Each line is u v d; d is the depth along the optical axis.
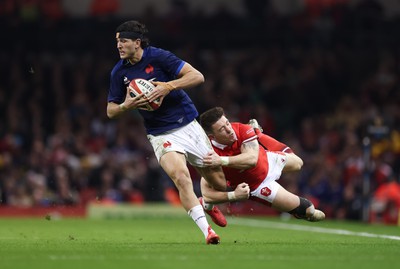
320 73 90.62
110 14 97.12
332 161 75.38
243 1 101.31
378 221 63.59
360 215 66.50
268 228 53.53
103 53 93.31
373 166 68.50
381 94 86.62
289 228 53.44
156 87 33.69
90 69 91.25
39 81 89.69
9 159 74.19
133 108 34.00
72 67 92.06
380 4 96.00
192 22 95.88
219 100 86.69
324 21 94.88
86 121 84.00
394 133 75.50
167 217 71.00
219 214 37.34
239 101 87.75
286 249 31.77
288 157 38.19
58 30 95.62
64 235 43.56
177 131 34.56
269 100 88.81
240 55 96.12
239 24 96.12
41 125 85.38
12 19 94.62
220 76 89.81
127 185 74.50
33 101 87.00
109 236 42.72
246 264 25.92
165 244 34.62
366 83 88.69
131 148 81.12
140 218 70.62
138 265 25.39
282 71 91.25
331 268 25.17
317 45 94.25
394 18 96.50
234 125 36.09
